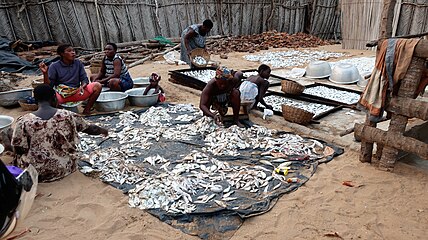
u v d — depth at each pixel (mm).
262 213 3064
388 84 3605
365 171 3826
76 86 5387
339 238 2797
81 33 10812
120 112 5578
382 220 3014
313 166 3879
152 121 5172
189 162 3930
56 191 3400
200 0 13711
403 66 3426
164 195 3279
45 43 10156
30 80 7727
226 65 9820
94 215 3078
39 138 3418
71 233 2848
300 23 16688
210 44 12883
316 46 13969
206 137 4566
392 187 3508
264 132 4742
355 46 12820
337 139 4516
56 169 3539
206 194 3330
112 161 3920
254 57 11086
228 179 3600
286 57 11188
